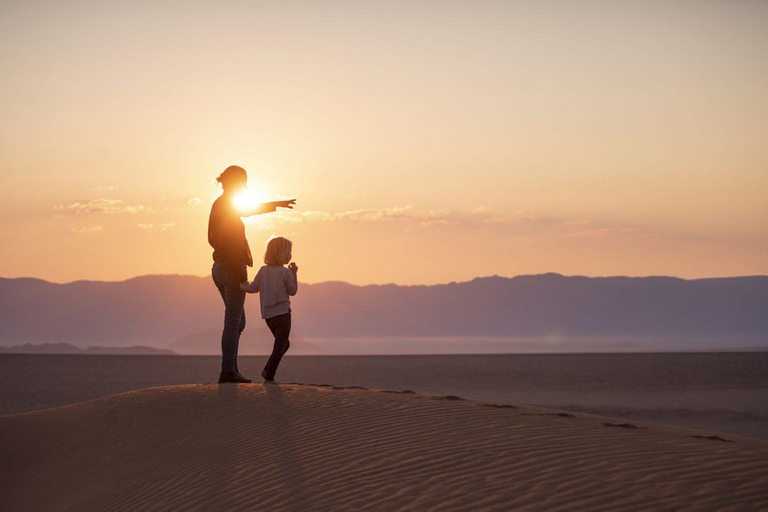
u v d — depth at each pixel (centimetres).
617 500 548
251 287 1133
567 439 723
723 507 521
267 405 972
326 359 13750
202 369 9575
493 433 761
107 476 914
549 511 543
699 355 14612
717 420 3516
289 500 655
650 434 753
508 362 11869
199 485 758
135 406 1123
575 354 16462
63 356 15200
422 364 11025
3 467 1089
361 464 711
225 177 1113
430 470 666
